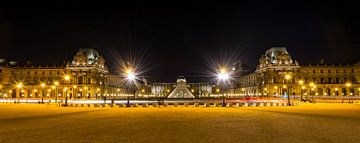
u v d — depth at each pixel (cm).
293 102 9825
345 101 11919
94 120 4488
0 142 2653
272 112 6012
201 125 3788
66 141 2691
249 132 3162
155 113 5916
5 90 19738
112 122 4181
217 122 4125
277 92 19538
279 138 2786
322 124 3812
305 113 5675
